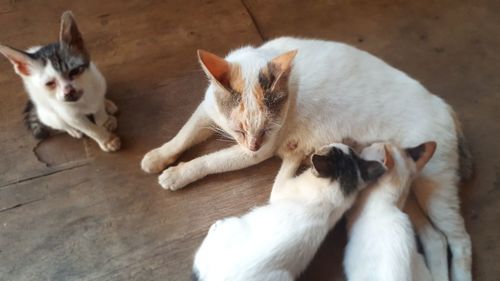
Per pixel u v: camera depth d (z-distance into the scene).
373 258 0.47
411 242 0.48
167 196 0.58
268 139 0.50
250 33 0.72
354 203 0.52
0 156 0.60
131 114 0.64
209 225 0.57
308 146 0.56
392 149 0.52
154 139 0.62
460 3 0.75
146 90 0.66
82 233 0.56
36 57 0.49
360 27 0.73
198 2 0.74
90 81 0.53
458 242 0.54
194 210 0.58
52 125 0.58
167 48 0.70
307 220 0.48
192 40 0.71
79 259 0.54
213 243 0.47
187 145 0.59
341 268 0.55
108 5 0.73
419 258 0.50
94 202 0.58
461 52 0.71
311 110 0.54
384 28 0.73
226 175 0.60
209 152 0.62
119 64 0.68
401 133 0.55
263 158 0.57
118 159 0.61
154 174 0.60
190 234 0.56
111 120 0.61
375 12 0.75
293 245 0.46
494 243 0.56
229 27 0.72
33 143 0.61
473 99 0.67
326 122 0.54
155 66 0.68
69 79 0.51
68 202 0.58
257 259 0.45
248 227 0.48
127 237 0.56
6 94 0.64
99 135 0.58
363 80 0.55
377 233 0.48
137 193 0.59
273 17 0.74
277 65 0.46
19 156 0.60
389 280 0.45
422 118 0.55
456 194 0.55
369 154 0.53
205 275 0.46
